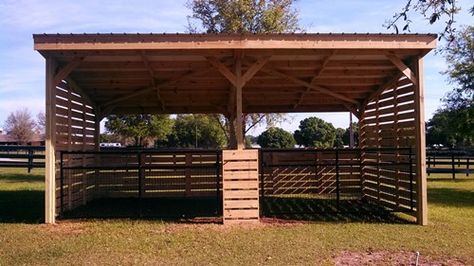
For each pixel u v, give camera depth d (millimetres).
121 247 5703
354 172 11750
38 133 53906
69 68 7516
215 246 5762
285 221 7664
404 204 8469
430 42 7160
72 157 9133
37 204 9734
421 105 7484
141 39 6949
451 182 16688
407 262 5074
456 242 6059
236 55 7445
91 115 10672
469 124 14031
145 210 8984
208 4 17562
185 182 11578
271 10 17234
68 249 5594
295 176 12289
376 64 8398
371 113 10469
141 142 31609
